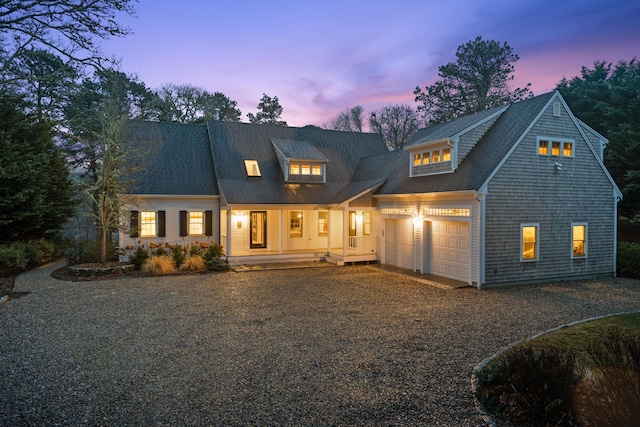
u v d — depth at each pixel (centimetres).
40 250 1648
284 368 589
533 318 894
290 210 1944
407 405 471
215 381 541
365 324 833
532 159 1332
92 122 1952
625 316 904
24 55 1478
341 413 452
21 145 1574
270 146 2136
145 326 805
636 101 1988
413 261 1549
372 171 1975
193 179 1855
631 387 369
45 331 767
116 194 1508
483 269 1243
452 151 1395
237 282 1315
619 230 2238
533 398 417
